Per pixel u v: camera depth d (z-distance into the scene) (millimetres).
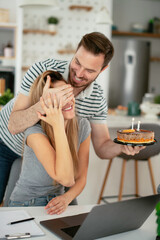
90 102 1769
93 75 1506
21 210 1222
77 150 1593
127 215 1014
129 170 2945
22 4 3467
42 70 1636
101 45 1406
